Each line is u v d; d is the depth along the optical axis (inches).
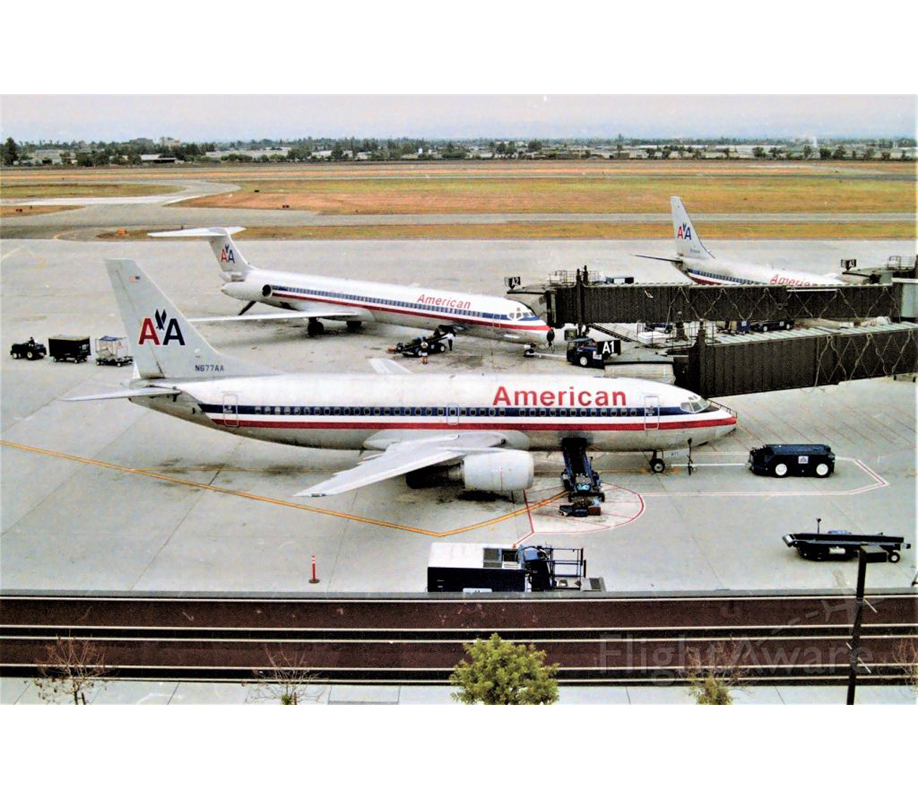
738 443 2640.3
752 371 2672.2
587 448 2349.9
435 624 1644.9
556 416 2282.2
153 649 1592.0
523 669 1369.3
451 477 2202.3
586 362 3432.6
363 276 5167.3
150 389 2297.0
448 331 3659.0
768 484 2333.9
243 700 1457.9
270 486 2336.4
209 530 2074.3
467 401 2272.4
